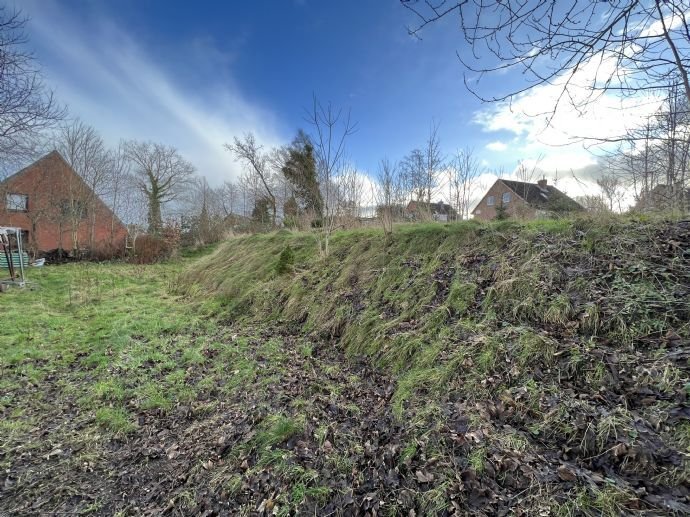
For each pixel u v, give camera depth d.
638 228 3.77
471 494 1.84
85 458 2.66
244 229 19.62
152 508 2.17
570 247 3.88
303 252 7.46
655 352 2.45
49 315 6.64
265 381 3.62
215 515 2.04
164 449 2.74
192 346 4.88
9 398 3.59
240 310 6.42
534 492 1.76
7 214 16.30
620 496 1.64
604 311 2.91
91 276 11.05
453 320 3.74
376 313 4.47
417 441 2.30
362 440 2.52
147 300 7.95
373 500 1.96
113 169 19.53
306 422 2.75
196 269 9.64
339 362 4.03
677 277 2.97
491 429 2.26
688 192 4.32
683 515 1.52
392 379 3.40
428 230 5.58
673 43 1.87
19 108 6.12
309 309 5.39
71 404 3.50
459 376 2.92
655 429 1.93
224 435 2.78
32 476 2.48
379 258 5.62
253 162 23.09
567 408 2.22
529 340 2.91
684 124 2.79
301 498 2.04
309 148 16.05
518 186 14.09
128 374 4.07
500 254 4.40
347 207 8.76
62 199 16.81
